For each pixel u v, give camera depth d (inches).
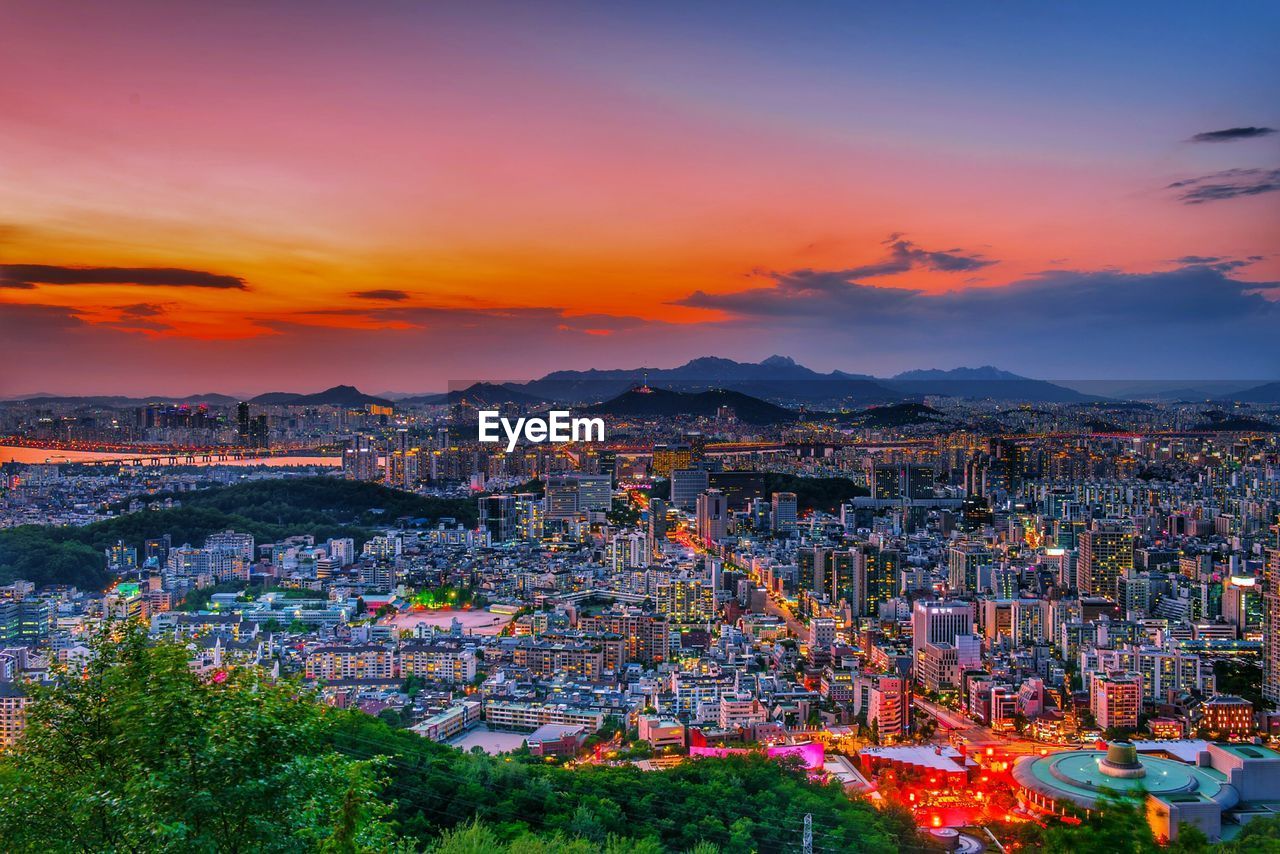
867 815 5895.7
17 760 2439.7
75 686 2556.6
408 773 5561.0
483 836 4881.9
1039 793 6230.3
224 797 2146.9
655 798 5885.8
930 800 6412.4
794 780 6456.7
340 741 5703.7
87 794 2215.8
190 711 2299.5
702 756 7052.2
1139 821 3415.4
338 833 2162.9
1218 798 5757.9
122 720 2352.4
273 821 2196.1
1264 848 4488.2
